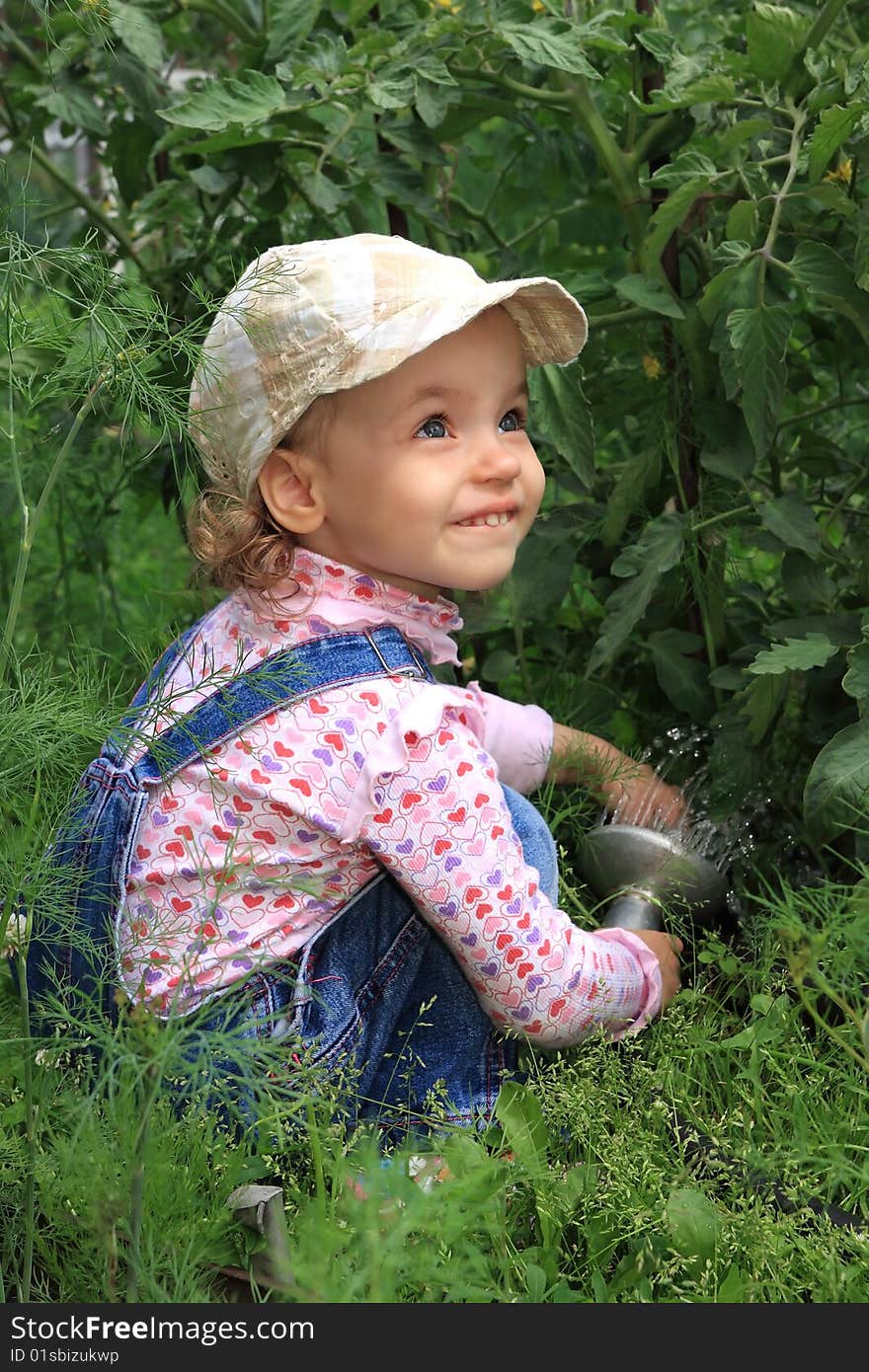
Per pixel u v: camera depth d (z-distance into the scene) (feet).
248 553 5.82
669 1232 4.98
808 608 7.29
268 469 5.84
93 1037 5.34
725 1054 5.93
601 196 8.77
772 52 6.73
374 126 7.55
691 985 6.55
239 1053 4.66
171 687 5.85
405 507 5.64
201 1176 4.94
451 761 5.53
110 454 9.04
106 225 8.80
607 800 7.07
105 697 7.19
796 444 8.53
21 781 5.31
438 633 6.02
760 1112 5.46
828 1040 6.04
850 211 6.58
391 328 5.49
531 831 6.27
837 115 6.25
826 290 6.48
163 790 5.64
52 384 5.50
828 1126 5.29
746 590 7.89
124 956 5.37
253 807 5.52
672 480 7.95
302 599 5.82
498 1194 5.09
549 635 8.00
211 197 8.75
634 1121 5.44
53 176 8.70
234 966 5.47
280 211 8.03
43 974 5.79
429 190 8.36
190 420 5.82
